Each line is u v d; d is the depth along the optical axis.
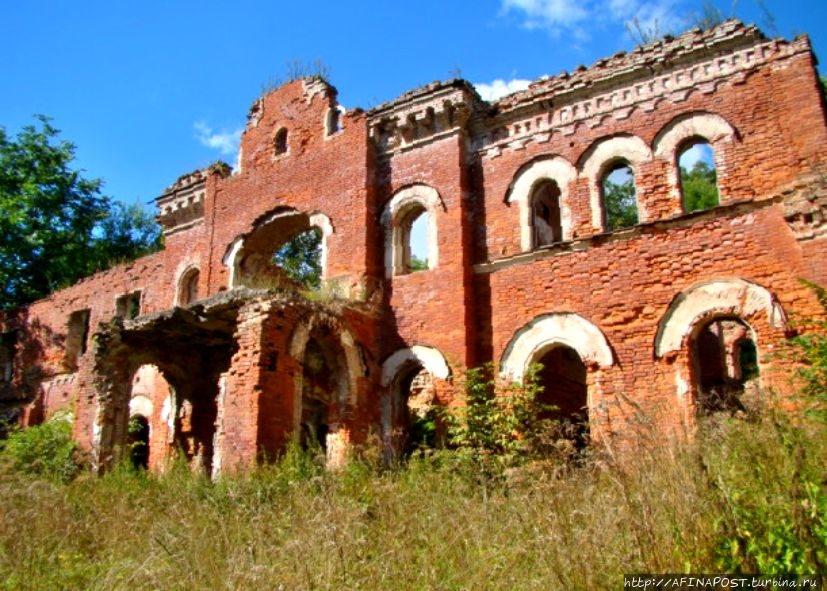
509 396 14.81
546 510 7.01
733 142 14.61
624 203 34.09
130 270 27.14
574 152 16.55
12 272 34.53
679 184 15.05
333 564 6.75
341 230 18.56
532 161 17.11
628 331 14.55
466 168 17.97
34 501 10.50
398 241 18.28
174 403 19.23
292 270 36.69
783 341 12.79
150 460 20.77
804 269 12.95
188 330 17.34
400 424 16.83
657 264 14.64
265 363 13.80
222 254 21.09
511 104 17.77
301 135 20.53
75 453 16.47
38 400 28.08
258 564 6.77
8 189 34.16
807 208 12.98
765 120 14.39
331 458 15.37
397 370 16.86
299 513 8.71
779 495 6.11
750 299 13.41
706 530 5.93
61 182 35.00
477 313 16.70
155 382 21.89
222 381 14.20
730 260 13.88
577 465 10.88
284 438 13.81
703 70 15.41
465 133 18.17
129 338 17.56
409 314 17.17
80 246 36.16
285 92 21.45
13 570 7.96
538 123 17.30
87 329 29.08
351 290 17.66
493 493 9.12
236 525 8.71
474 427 13.91
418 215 18.72
